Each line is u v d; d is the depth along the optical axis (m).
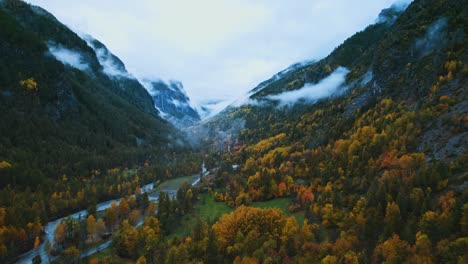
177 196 184.00
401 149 133.88
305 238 109.75
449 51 179.88
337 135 192.38
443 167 108.19
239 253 114.00
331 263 90.44
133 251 124.50
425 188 106.81
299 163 182.00
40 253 130.38
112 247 131.75
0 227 129.50
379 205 105.38
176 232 145.50
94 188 197.00
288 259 100.38
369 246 98.06
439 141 127.56
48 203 165.88
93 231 138.75
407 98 178.38
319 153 178.75
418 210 98.69
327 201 131.75
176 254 110.12
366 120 183.50
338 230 114.06
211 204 177.00
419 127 142.00
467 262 72.00
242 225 125.94
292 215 140.12
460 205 89.06
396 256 83.19
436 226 86.50
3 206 146.25
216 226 129.75
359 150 154.62
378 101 198.25
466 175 102.62
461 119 127.31
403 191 106.75
